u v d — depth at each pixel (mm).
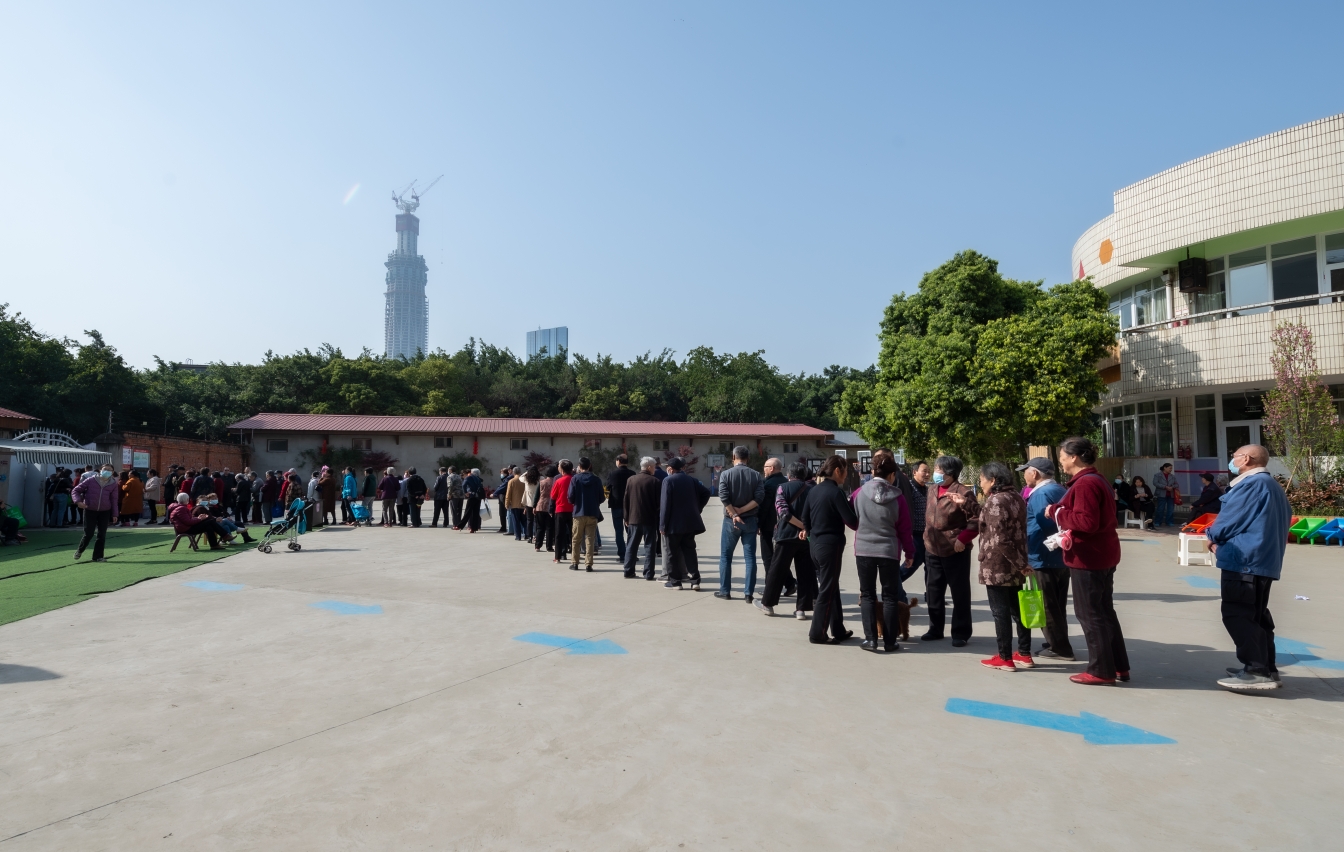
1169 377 20109
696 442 43844
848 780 3850
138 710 4953
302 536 17516
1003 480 6238
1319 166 17281
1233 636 5512
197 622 7711
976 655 6582
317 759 4129
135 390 36562
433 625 7574
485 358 69062
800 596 8031
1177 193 20047
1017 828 3340
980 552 6254
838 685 5543
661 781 3838
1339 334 17328
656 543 10977
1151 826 3361
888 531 6629
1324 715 4906
